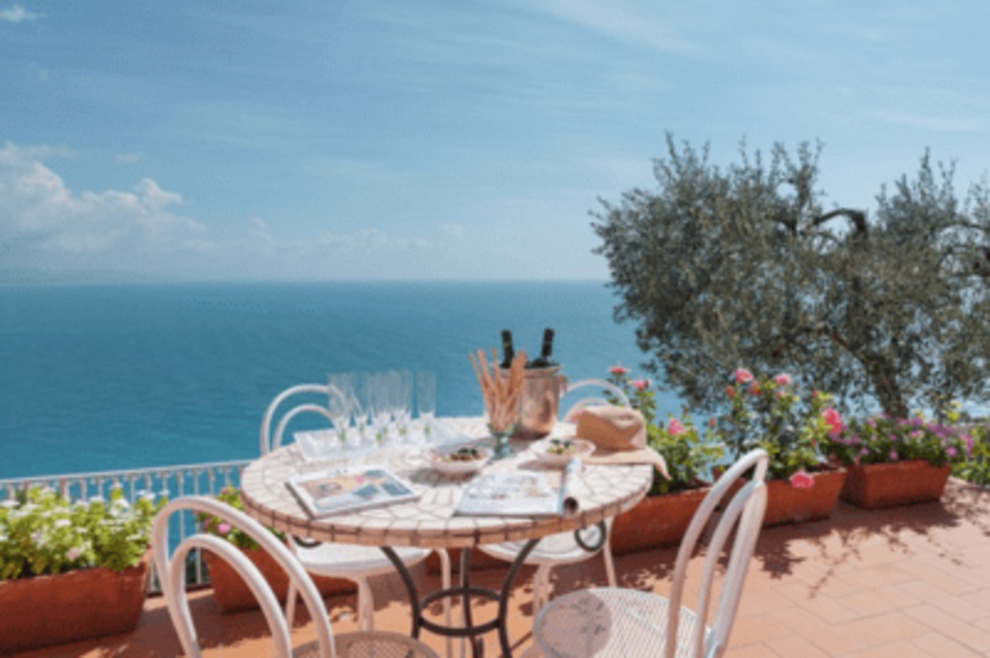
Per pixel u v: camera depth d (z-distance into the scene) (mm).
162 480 3314
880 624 2906
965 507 4398
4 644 2684
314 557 2244
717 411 5848
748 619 2955
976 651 2689
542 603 2838
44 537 2750
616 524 3619
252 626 2922
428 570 3439
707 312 5816
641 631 1791
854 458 4410
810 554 3652
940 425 4688
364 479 1931
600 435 2330
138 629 2898
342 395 2232
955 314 5445
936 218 6160
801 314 5488
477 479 1965
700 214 5914
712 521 3998
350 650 1706
